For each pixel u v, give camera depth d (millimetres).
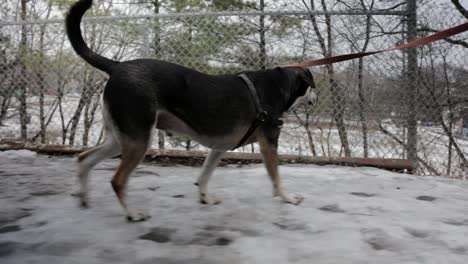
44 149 4766
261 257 1792
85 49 2354
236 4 8078
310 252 1867
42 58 5000
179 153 4559
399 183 3682
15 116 5148
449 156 4473
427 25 4434
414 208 2760
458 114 4465
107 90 2244
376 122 4512
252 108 2635
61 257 1711
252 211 2566
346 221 2387
